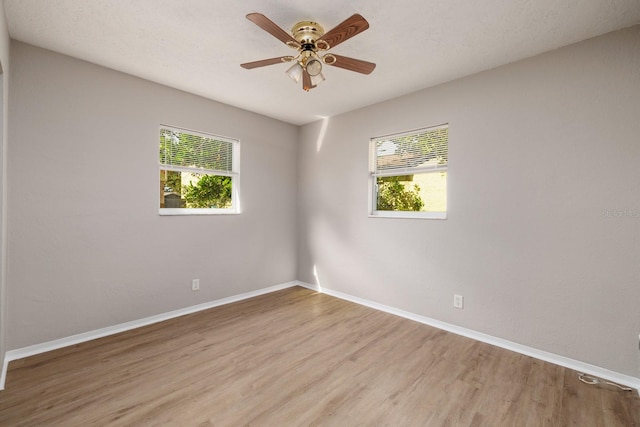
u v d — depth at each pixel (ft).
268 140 13.48
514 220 8.32
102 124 8.87
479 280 8.98
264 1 5.99
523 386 6.64
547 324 7.82
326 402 6.05
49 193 8.02
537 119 7.93
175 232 10.54
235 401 6.05
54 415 5.56
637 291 6.68
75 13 6.41
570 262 7.48
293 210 14.70
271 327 9.74
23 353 7.67
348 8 6.19
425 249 10.19
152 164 9.94
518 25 6.67
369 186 11.94
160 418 5.53
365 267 12.00
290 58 6.72
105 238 8.99
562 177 7.57
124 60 8.50
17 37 7.36
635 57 6.65
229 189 12.51
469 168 9.16
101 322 8.96
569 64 7.47
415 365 7.49
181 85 10.17
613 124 6.91
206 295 11.45
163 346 8.35
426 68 8.74
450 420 5.58
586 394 6.38
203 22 6.73
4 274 6.61
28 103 7.67
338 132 13.03
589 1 5.83
